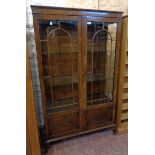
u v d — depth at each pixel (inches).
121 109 68.8
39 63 51.5
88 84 64.6
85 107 62.6
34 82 67.6
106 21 54.2
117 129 72.1
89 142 67.0
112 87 66.3
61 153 61.2
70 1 63.2
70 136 63.6
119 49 60.8
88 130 66.6
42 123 71.9
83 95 60.4
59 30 54.9
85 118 64.4
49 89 59.1
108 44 62.9
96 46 62.0
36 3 60.1
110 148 63.2
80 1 64.4
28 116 47.4
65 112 60.3
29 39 62.7
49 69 56.9
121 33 61.1
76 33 54.4
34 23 46.9
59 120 60.6
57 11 47.5
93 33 58.6
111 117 69.3
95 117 66.3
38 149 51.9
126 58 61.7
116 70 62.3
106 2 67.9
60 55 58.0
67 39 56.7
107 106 66.6
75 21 51.7
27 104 46.4
